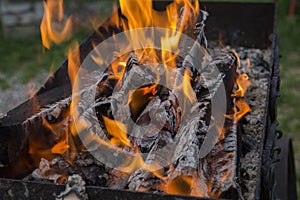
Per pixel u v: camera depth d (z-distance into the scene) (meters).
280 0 5.56
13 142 1.41
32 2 4.98
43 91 1.89
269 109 1.77
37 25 5.05
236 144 1.51
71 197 1.21
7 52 4.80
